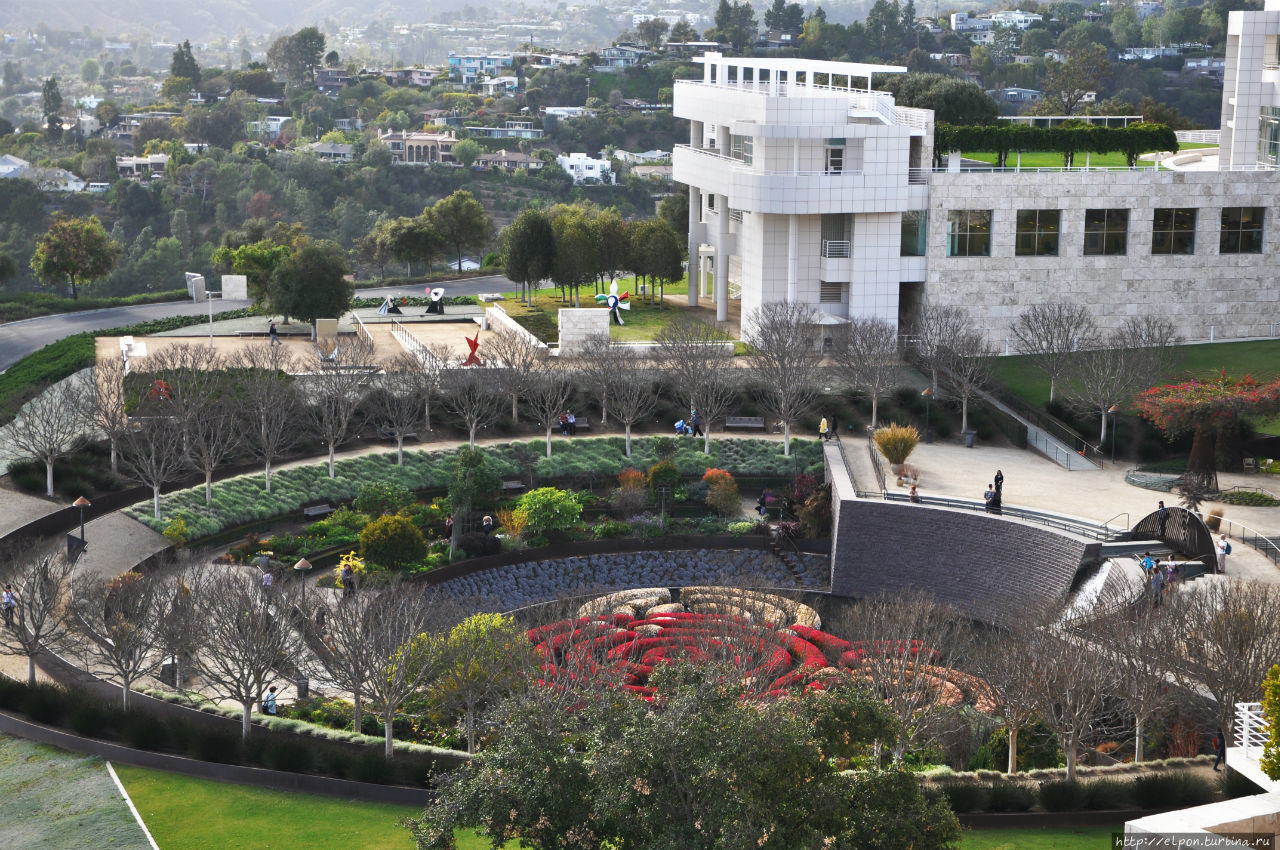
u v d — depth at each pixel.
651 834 40.25
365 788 55.88
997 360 116.31
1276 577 74.12
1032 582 79.19
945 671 68.25
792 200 115.62
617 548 89.50
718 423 106.19
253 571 75.94
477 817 42.25
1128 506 86.62
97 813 53.62
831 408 105.94
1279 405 86.94
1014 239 118.38
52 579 69.00
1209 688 57.84
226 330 134.12
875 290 118.56
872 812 41.47
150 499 89.19
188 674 66.31
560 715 45.09
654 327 130.75
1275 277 120.56
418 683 60.91
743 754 39.97
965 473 94.31
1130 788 53.94
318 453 98.88
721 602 77.56
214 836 51.84
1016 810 54.09
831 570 87.44
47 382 110.44
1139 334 103.94
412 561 83.00
